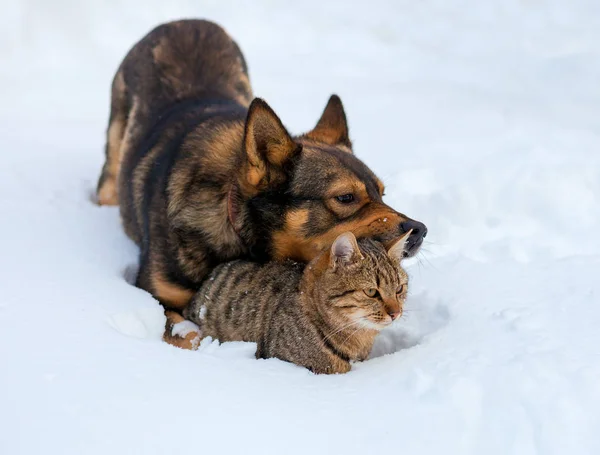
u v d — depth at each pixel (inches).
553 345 230.4
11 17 756.6
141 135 330.6
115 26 769.6
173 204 281.7
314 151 267.0
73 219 340.5
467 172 409.7
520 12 810.2
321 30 793.6
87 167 422.0
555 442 189.8
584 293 266.8
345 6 852.6
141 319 262.4
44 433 184.5
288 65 701.3
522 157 421.4
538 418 197.2
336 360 244.8
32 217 335.6
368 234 256.2
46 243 310.2
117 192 347.9
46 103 577.6
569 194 376.2
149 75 346.6
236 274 270.7
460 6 837.2
